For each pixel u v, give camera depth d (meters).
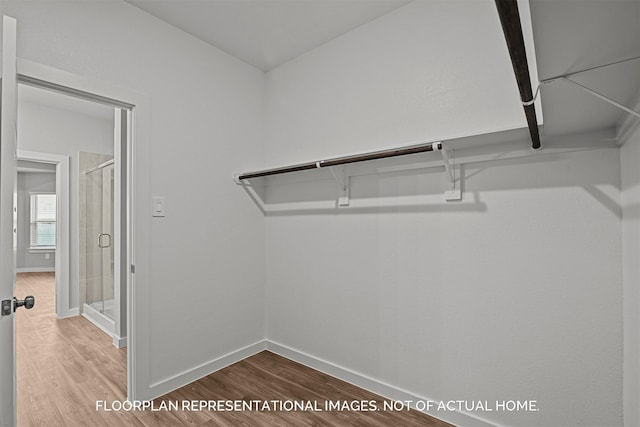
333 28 2.26
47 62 1.64
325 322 2.40
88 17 1.80
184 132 2.25
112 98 1.88
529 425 1.60
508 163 1.66
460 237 1.81
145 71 2.04
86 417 1.83
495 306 1.70
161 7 2.02
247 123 2.70
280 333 2.71
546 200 1.56
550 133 1.47
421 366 1.94
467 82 1.78
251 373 2.37
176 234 2.19
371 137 2.17
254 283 2.72
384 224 2.10
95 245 3.66
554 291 1.54
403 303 2.02
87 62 1.79
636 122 1.10
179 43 2.24
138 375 1.96
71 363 2.55
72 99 3.63
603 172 1.43
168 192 2.14
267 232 2.82
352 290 2.25
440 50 1.88
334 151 2.36
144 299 2.00
